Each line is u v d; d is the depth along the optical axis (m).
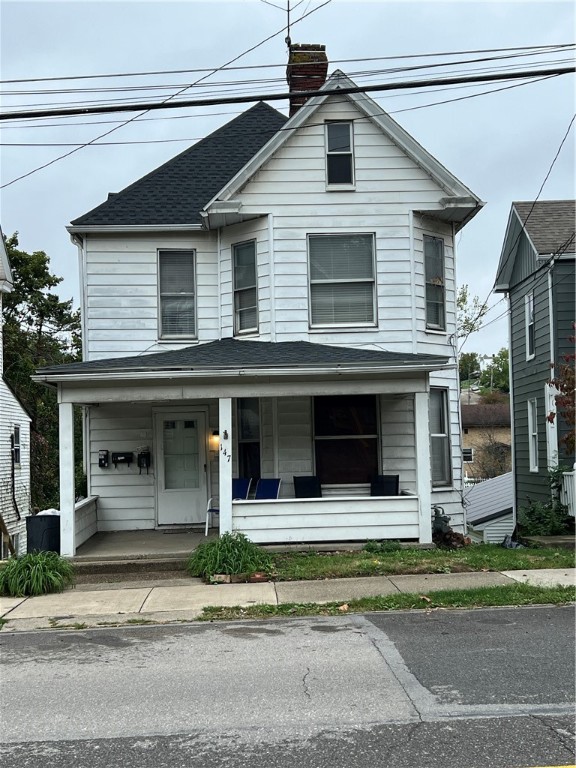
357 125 13.47
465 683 5.46
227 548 10.18
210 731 4.68
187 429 13.89
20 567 9.39
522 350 19.77
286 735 4.58
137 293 14.02
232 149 15.88
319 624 7.47
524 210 19.03
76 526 11.34
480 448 43.28
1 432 20.84
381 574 9.72
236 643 6.82
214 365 10.98
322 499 11.33
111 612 8.30
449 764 4.11
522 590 8.55
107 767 4.19
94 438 13.83
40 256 33.00
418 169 13.48
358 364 11.05
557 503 14.95
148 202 14.42
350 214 13.36
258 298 13.38
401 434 13.29
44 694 5.48
